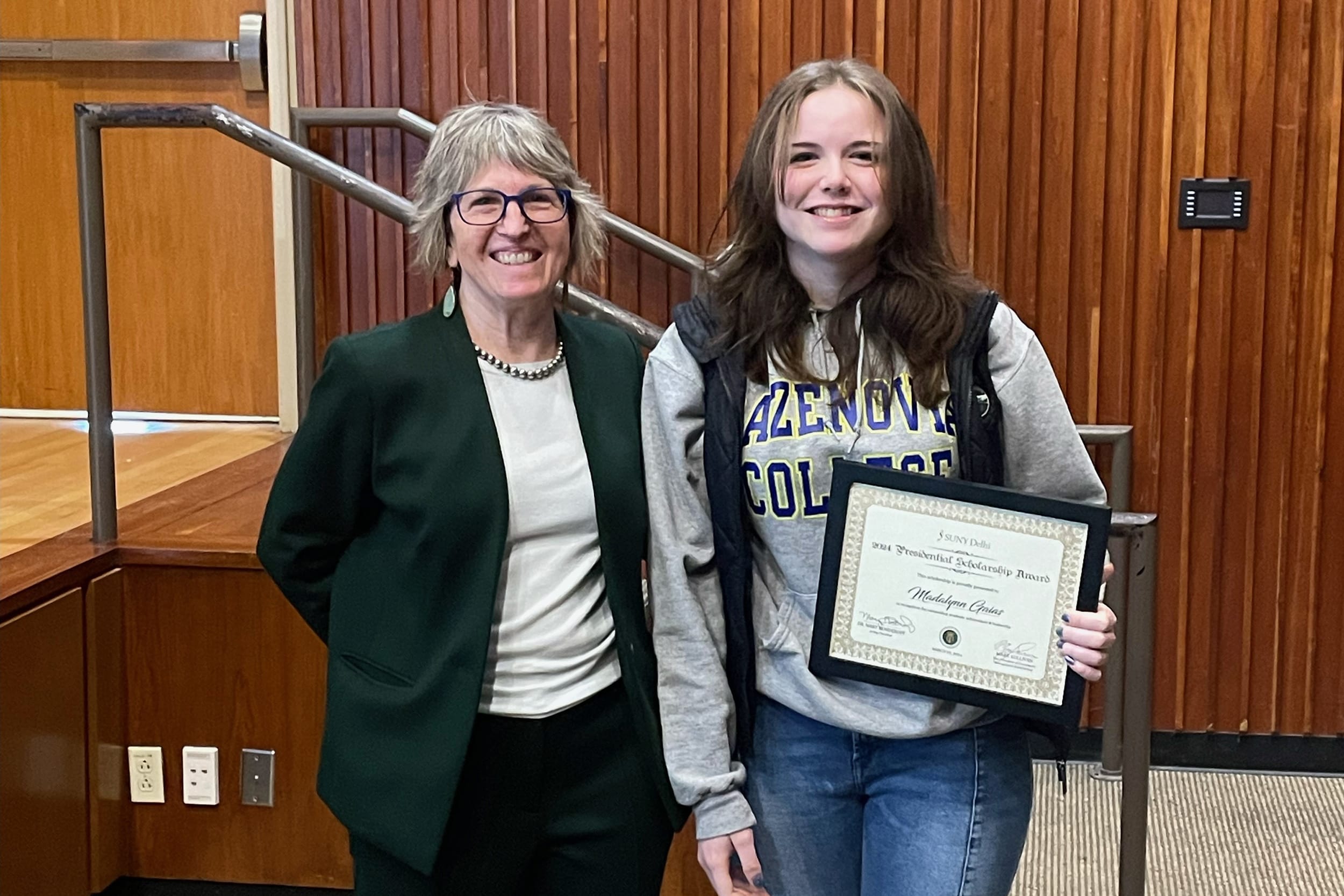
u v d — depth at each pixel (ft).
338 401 4.27
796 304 4.26
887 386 4.19
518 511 4.29
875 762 4.34
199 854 7.46
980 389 4.18
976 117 9.20
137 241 10.96
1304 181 9.02
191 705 7.35
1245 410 9.24
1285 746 9.46
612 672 4.49
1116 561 7.42
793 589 4.33
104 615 7.16
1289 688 9.41
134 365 11.10
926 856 4.22
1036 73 9.10
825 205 4.08
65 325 11.28
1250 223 9.07
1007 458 4.32
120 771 7.36
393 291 9.89
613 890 4.51
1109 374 9.32
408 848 4.15
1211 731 9.53
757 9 9.28
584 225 4.53
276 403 11.04
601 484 4.33
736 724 4.46
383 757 4.24
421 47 9.55
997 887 4.23
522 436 4.36
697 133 9.45
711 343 4.29
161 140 10.79
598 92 9.47
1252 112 8.97
